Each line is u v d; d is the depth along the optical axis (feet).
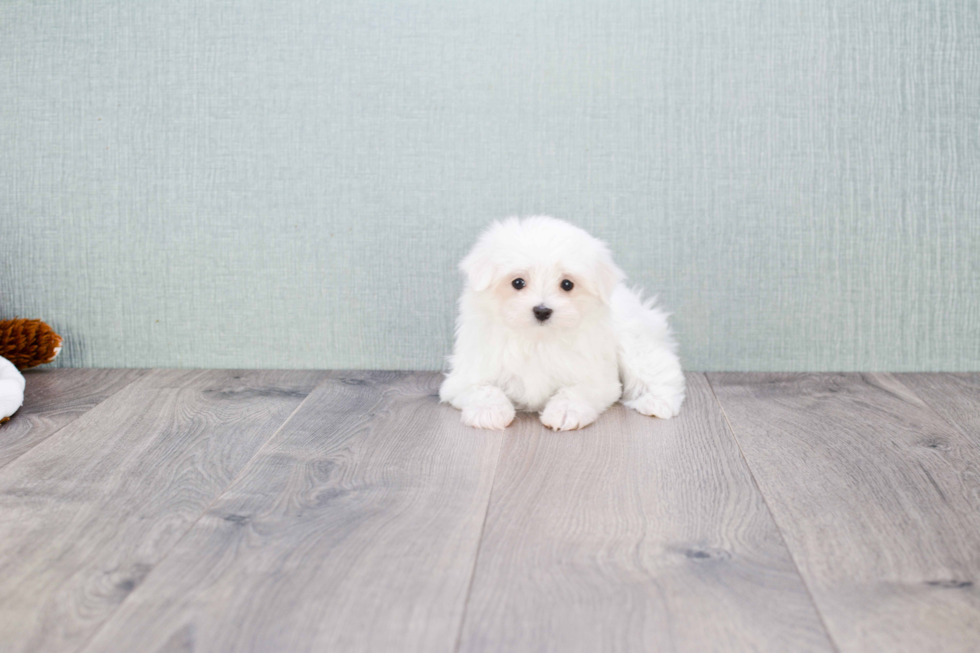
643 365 5.73
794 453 4.77
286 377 6.59
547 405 5.38
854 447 4.87
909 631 2.97
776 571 3.39
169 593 3.21
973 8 6.24
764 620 3.03
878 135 6.39
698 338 6.70
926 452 4.77
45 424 5.34
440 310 6.72
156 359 6.88
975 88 6.32
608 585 3.27
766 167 6.44
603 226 6.56
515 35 6.39
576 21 6.36
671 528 3.79
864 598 3.19
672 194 6.50
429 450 4.84
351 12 6.42
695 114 6.41
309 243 6.68
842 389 6.16
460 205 6.58
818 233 6.51
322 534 3.72
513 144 6.50
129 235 6.72
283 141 6.56
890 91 6.35
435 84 6.46
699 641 2.91
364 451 4.83
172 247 6.72
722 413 5.57
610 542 3.65
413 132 6.52
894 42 6.30
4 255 6.76
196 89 6.53
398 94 6.48
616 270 5.42
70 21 6.49
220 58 6.49
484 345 5.53
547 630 2.97
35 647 2.86
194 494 4.19
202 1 6.44
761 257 6.55
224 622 3.02
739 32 6.33
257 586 3.26
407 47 6.43
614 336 5.75
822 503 4.07
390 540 3.66
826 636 2.94
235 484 4.32
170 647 2.87
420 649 2.87
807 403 5.80
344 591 3.23
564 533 3.74
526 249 5.19
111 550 3.57
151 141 6.60
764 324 6.65
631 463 4.62
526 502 4.08
